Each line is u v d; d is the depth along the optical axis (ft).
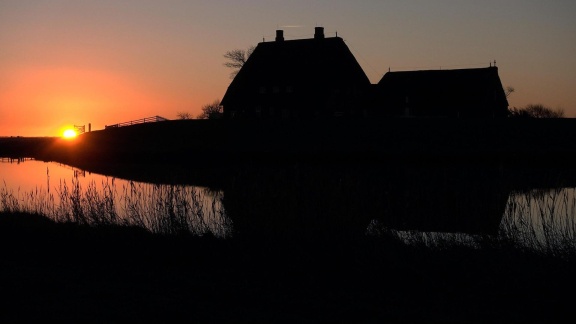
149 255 47.67
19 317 31.73
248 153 180.65
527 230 48.83
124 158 194.08
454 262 41.45
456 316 32.96
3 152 235.81
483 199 55.57
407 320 32.17
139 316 32.09
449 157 156.25
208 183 74.08
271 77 259.60
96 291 36.86
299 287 38.83
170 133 223.92
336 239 46.03
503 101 272.31
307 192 51.65
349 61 258.16
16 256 47.52
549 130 181.16
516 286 37.86
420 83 263.70
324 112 252.42
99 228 53.67
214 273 42.27
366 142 187.21
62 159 205.67
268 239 46.80
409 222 50.06
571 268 39.86
